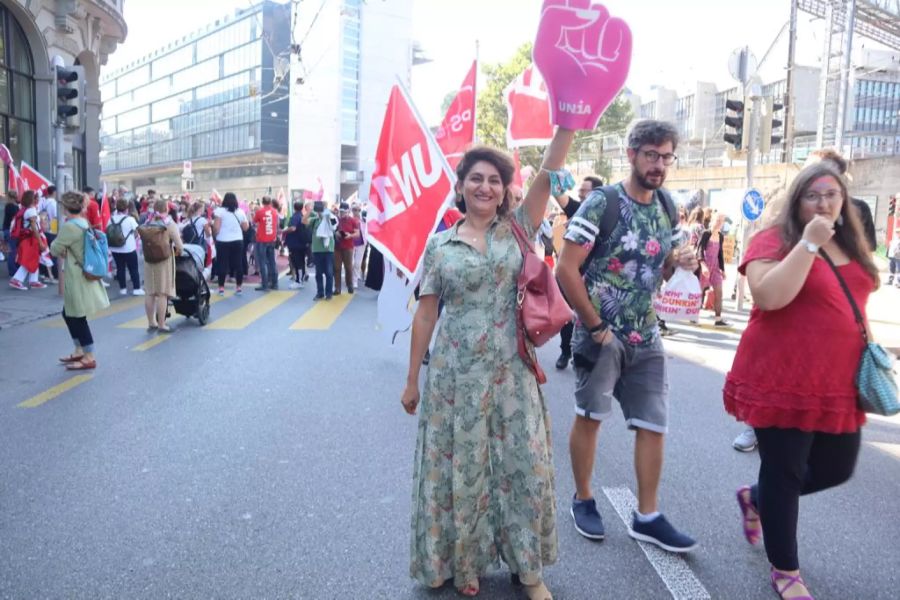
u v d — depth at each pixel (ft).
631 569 10.29
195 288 30.55
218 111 272.92
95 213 42.14
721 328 33.12
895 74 150.71
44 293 39.83
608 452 15.44
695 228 32.83
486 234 9.15
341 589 9.67
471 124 26.61
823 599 9.62
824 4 87.40
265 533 11.28
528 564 9.09
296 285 48.96
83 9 70.08
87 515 11.90
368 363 23.94
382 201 20.13
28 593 9.48
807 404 9.12
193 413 17.84
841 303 9.16
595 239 10.43
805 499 12.99
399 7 231.50
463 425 9.02
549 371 23.27
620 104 139.74
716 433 16.88
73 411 17.94
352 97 227.20
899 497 13.12
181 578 9.91
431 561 9.23
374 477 13.66
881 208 79.82
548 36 8.96
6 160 50.85
